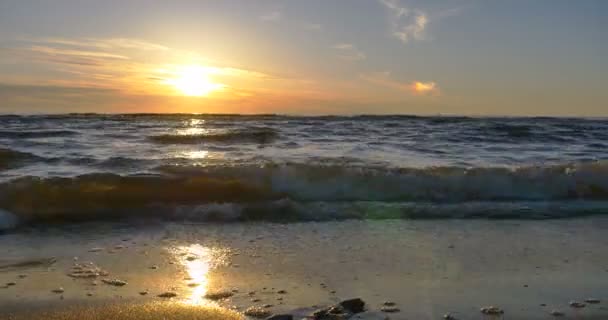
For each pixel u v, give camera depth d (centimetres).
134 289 403
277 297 388
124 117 2603
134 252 504
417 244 542
